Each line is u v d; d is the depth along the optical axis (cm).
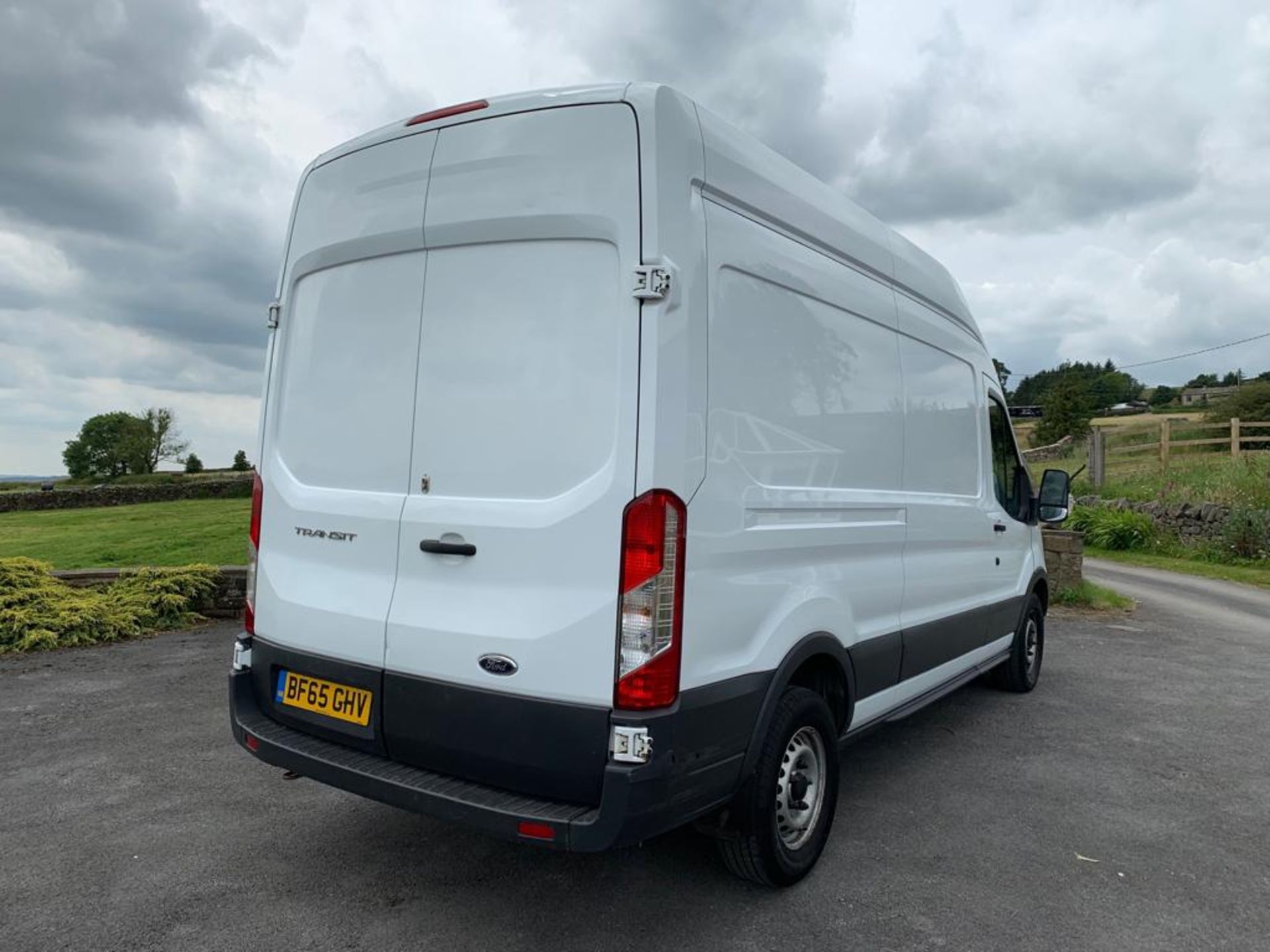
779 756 316
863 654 380
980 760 489
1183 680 694
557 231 280
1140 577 1394
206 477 4288
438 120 311
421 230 311
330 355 341
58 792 421
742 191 310
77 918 304
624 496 260
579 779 263
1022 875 347
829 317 365
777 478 321
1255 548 1535
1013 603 595
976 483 530
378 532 312
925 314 469
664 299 263
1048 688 662
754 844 311
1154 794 439
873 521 393
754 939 296
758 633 306
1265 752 507
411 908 315
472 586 286
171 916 307
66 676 636
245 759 468
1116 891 336
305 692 332
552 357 280
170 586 819
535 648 270
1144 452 2294
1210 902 328
